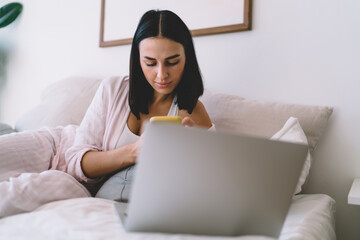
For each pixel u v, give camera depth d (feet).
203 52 5.00
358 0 3.98
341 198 4.04
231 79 4.77
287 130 3.60
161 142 1.61
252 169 1.73
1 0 7.96
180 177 1.65
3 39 7.84
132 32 5.75
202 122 3.97
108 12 6.08
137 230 1.71
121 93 3.99
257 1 4.60
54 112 5.20
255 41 4.60
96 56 6.31
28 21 7.43
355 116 3.97
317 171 4.16
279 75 4.43
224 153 1.67
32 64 7.35
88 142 3.81
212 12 4.89
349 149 4.00
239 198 1.75
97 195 3.34
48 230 2.03
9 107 7.80
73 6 6.68
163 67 3.37
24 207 2.66
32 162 3.60
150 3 5.53
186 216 1.72
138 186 1.65
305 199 3.46
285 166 1.79
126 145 3.52
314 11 4.22
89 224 2.09
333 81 4.09
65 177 3.04
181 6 5.19
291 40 4.36
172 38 3.30
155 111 3.97
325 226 2.85
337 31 4.09
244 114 4.16
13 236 1.96
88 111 4.02
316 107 4.01
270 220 1.84
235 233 1.81
